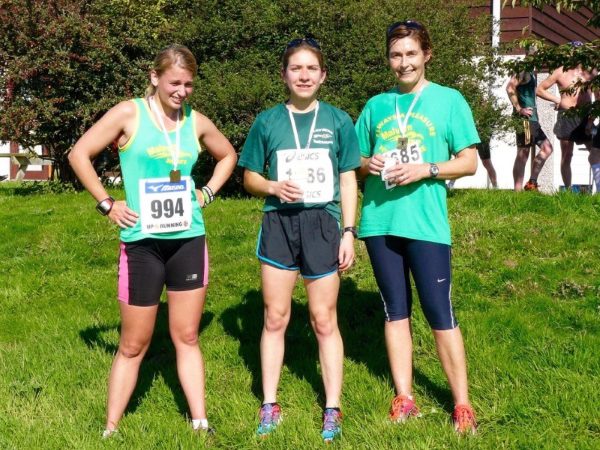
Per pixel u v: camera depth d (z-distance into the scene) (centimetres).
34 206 957
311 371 459
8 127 1091
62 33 1091
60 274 679
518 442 364
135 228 369
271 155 386
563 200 754
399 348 398
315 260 378
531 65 812
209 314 562
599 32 1648
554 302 532
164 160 370
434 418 396
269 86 914
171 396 435
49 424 397
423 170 375
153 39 1171
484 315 509
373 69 905
